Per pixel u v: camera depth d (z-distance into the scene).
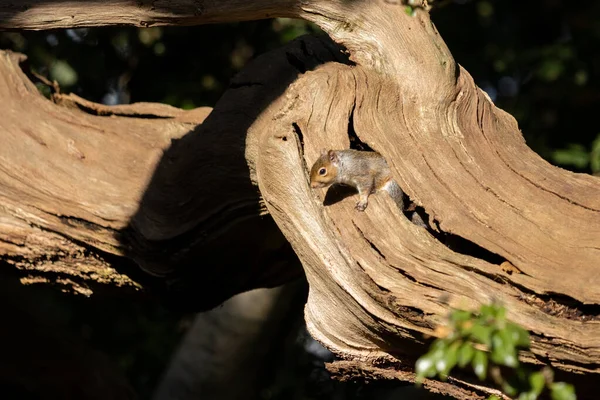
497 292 6.91
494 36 17.02
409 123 8.06
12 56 10.52
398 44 8.27
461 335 5.90
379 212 7.52
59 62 14.48
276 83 9.17
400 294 7.10
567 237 7.21
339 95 8.16
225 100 9.37
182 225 9.44
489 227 7.39
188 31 14.63
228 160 9.23
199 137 9.34
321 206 7.73
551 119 16.25
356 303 7.44
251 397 15.90
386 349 7.68
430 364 5.82
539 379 6.02
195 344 15.81
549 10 17.67
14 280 14.77
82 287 10.14
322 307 7.89
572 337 6.56
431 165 7.82
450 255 7.12
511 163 7.86
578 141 16.12
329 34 8.57
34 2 9.64
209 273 9.86
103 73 14.63
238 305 15.62
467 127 8.12
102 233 9.61
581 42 16.30
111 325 17.33
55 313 16.84
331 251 7.55
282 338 16.03
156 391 15.86
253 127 8.82
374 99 8.17
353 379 8.25
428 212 7.61
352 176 7.76
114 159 9.88
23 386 14.05
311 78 8.23
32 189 9.70
